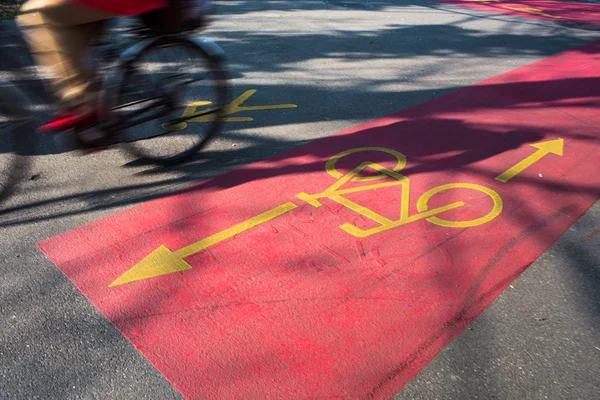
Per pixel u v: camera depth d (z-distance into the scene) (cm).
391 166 447
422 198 397
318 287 302
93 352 256
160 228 352
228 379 244
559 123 557
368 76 693
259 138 493
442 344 266
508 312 288
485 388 243
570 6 1335
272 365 251
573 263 331
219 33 868
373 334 271
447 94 638
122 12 344
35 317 277
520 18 1146
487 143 500
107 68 364
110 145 393
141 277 307
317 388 240
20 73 360
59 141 465
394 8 1185
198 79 414
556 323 282
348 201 390
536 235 357
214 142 481
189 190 399
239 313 282
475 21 1086
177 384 241
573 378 250
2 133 366
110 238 341
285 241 341
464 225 365
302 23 973
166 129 429
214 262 320
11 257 321
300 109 570
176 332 269
